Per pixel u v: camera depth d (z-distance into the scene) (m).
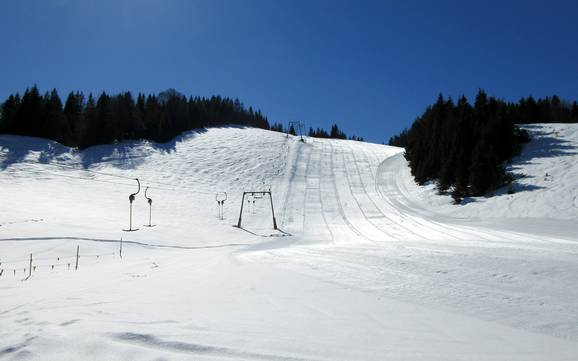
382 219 35.41
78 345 4.23
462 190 38.06
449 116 51.00
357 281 8.20
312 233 32.00
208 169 57.19
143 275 11.04
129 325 4.91
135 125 71.12
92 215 33.31
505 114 43.53
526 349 4.29
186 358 3.91
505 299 6.37
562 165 36.19
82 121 72.25
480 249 11.82
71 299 6.91
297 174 56.16
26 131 65.50
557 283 7.11
